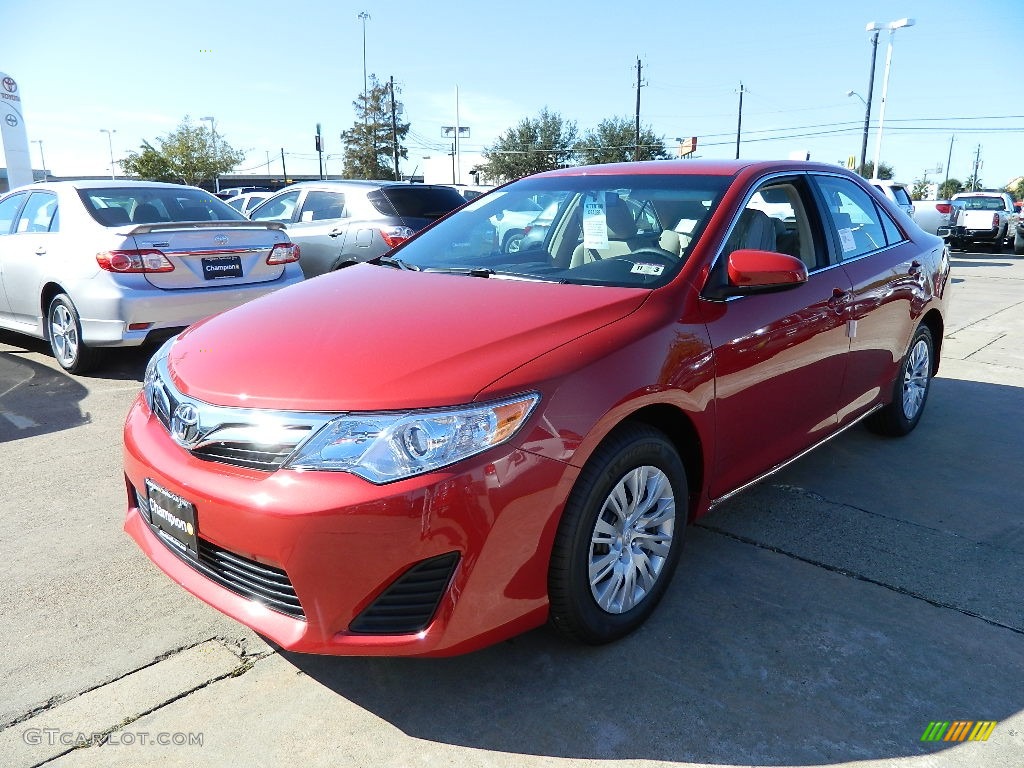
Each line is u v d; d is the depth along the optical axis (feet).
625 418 8.16
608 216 10.79
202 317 18.99
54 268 19.07
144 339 18.30
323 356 7.59
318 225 27.63
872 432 15.47
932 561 10.38
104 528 11.19
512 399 7.08
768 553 10.59
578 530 7.57
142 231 18.08
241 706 7.53
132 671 8.02
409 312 8.55
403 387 7.00
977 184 297.94
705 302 9.13
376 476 6.70
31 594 9.45
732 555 10.51
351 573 6.74
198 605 9.26
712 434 9.14
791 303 10.32
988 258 64.23
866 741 7.09
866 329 12.32
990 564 10.32
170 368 8.38
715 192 10.48
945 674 8.04
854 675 8.00
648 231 10.24
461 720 7.36
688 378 8.55
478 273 10.24
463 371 7.20
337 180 28.17
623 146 153.28
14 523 11.31
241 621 7.27
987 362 22.07
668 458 8.57
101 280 18.06
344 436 6.80
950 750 6.98
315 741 7.08
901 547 10.77
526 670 8.07
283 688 7.80
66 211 19.54
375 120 163.32
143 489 8.14
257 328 8.61
